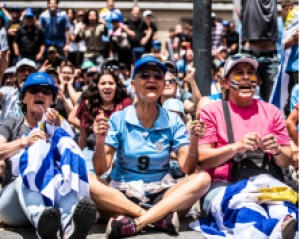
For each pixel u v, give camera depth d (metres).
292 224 3.08
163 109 3.83
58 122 3.45
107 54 9.33
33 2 13.17
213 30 10.40
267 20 6.42
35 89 3.62
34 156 3.23
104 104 5.07
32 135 3.30
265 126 3.79
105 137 3.61
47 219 3.00
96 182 3.56
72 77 6.91
